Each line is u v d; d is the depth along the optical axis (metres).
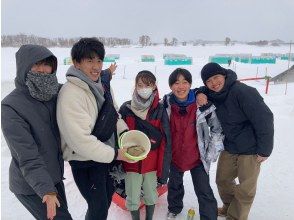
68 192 4.01
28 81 2.11
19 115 2.11
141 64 22.88
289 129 6.89
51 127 2.31
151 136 2.99
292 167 4.85
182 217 3.54
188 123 3.06
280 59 29.38
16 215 3.49
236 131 2.99
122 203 3.57
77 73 2.38
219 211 3.55
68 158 2.53
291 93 12.89
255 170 3.04
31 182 2.06
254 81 17.73
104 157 2.42
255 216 3.56
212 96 2.97
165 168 3.07
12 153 2.26
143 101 2.94
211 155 3.11
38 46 2.13
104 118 2.51
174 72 2.98
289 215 3.58
